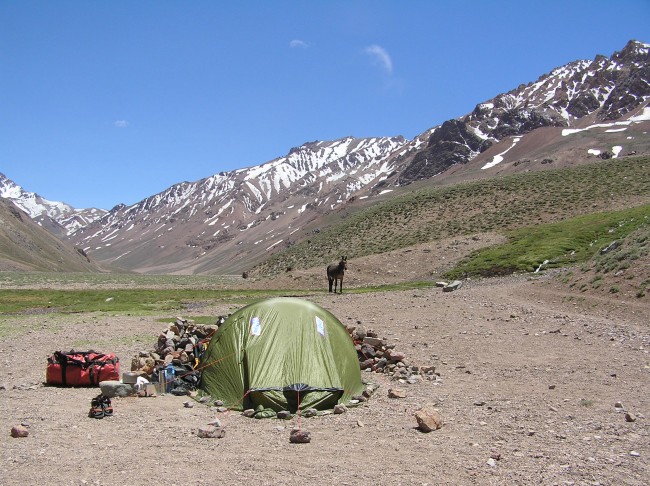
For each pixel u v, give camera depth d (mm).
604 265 31953
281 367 12953
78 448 9766
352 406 12750
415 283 54438
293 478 8258
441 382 14656
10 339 24016
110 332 25844
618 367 15078
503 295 35594
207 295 52500
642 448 9102
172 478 8297
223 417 12023
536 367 15672
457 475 8227
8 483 8078
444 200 102125
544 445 9375
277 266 109875
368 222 105438
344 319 28109
